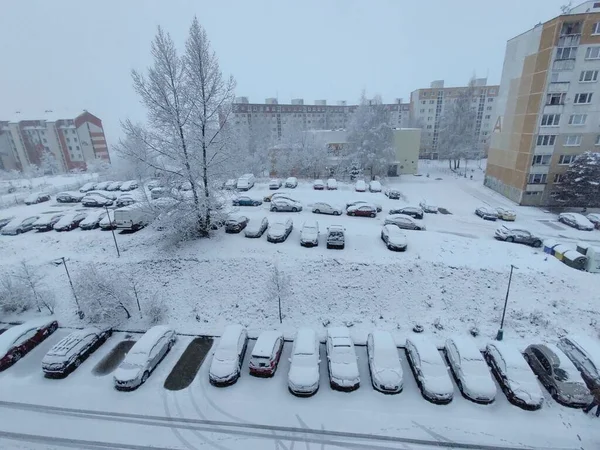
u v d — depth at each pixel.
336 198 36.34
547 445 11.33
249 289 20.36
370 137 51.91
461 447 11.30
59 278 22.06
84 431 12.16
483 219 31.97
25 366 15.56
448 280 20.48
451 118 63.38
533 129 35.50
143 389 13.94
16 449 11.53
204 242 24.39
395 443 11.47
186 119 22.77
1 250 25.59
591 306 18.77
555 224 30.98
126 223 27.33
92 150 74.88
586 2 32.53
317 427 12.09
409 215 31.36
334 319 18.41
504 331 17.31
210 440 11.70
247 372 14.78
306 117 94.19
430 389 12.88
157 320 18.66
